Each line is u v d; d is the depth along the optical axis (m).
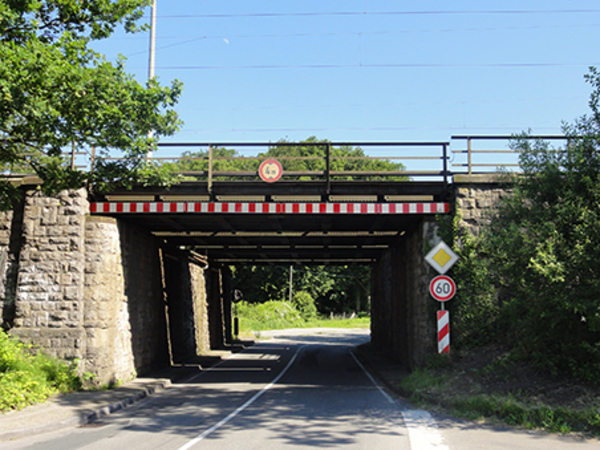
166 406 11.45
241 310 56.97
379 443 7.49
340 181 14.12
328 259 27.91
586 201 9.94
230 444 7.57
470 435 7.91
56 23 11.85
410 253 17.02
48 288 14.26
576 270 9.30
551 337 10.16
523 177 11.36
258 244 22.05
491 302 13.32
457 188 14.01
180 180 14.09
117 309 14.89
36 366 13.02
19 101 9.99
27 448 7.61
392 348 21.67
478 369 11.70
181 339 21.53
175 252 20.66
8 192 12.36
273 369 19.23
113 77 11.67
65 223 14.46
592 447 7.10
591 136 10.15
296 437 7.98
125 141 11.86
